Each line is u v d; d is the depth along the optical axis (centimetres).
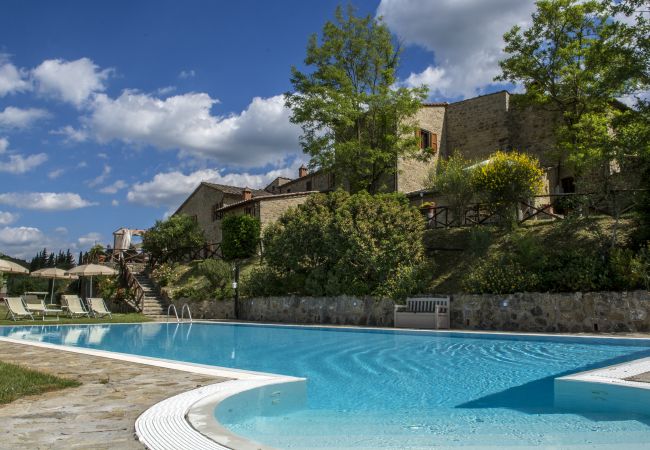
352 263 1697
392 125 2542
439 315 1422
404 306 1532
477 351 1034
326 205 1931
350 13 2588
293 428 473
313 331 1516
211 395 512
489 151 2734
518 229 1706
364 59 2633
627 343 1007
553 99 2347
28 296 2467
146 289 2597
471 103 2834
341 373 832
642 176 1454
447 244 1802
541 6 2202
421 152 2712
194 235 3058
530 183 1694
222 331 1619
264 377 636
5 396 504
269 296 1958
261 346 1217
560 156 2242
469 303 1440
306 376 810
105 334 1570
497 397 638
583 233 1540
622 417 512
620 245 1405
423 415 538
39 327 1741
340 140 2623
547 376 766
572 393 572
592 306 1248
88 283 3030
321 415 541
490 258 1598
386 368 874
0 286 2834
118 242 3588
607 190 1512
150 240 2969
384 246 1661
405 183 2667
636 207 1424
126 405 475
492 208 1761
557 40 2233
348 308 1673
